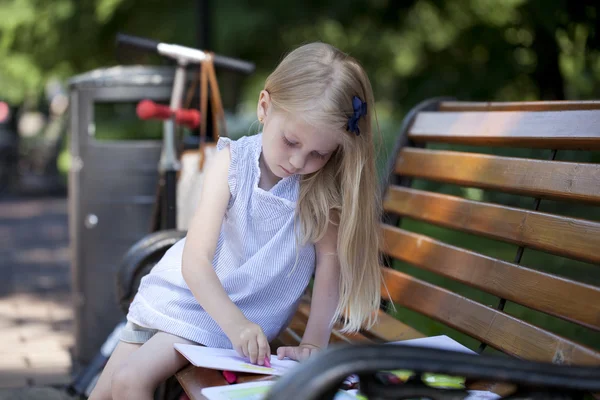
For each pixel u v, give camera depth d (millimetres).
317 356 1012
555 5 4816
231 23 8492
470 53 7504
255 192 1786
